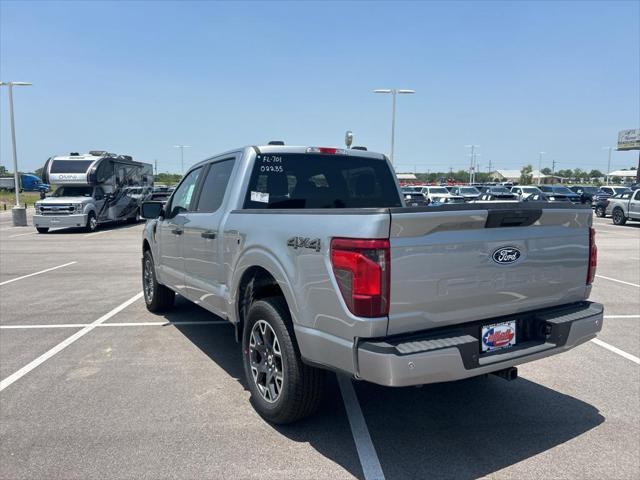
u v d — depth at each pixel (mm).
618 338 5965
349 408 4066
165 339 5879
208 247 4777
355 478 3088
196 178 5688
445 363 2934
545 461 3275
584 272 3812
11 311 7242
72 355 5309
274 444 3486
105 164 22844
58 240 18000
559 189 35219
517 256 3354
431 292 3020
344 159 5164
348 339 2986
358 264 2887
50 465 3221
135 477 3094
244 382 4590
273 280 3750
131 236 19734
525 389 4453
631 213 23859
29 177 70750
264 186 4648
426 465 3232
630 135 48656
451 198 29672
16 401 4164
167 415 3914
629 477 3092
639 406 4105
